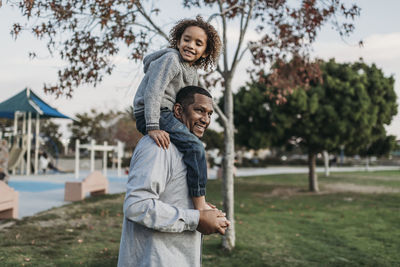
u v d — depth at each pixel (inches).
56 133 1425.9
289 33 229.6
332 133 518.3
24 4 121.6
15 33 145.9
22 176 727.7
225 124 215.8
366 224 318.3
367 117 506.6
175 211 51.7
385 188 663.8
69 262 179.3
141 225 53.3
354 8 188.1
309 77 259.4
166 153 54.6
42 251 196.2
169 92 60.6
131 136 868.0
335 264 199.3
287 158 2162.9
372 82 526.9
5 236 221.0
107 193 467.5
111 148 796.0
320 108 500.1
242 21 210.1
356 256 216.5
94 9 165.5
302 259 207.5
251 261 198.7
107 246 214.7
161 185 52.9
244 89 573.3
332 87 503.8
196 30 60.6
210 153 1349.7
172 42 66.5
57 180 660.7
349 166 1909.4
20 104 724.7
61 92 185.6
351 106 498.6
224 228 53.7
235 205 428.1
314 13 196.9
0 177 412.2
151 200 51.0
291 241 251.4
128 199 51.5
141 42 182.4
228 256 207.0
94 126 1397.6
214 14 189.2
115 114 1224.8
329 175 1037.8
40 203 366.9
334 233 280.1
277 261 201.5
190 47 60.4
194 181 55.3
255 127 543.5
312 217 353.1
